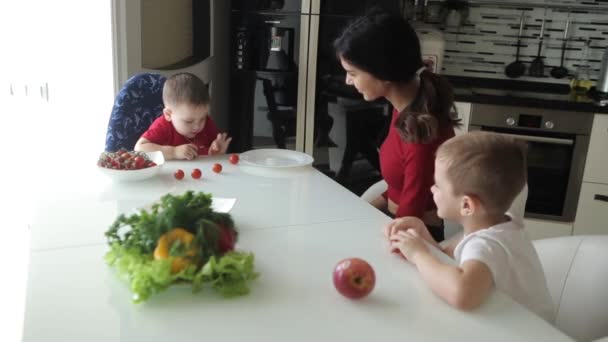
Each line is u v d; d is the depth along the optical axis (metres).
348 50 1.62
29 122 2.11
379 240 1.28
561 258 1.51
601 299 1.40
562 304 1.48
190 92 1.89
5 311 1.91
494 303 1.01
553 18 3.37
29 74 2.08
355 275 0.98
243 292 0.99
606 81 3.11
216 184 1.65
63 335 0.85
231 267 0.98
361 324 0.92
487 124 3.00
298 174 1.80
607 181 2.95
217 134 2.16
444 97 1.65
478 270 1.03
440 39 3.32
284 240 1.25
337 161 3.22
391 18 1.59
